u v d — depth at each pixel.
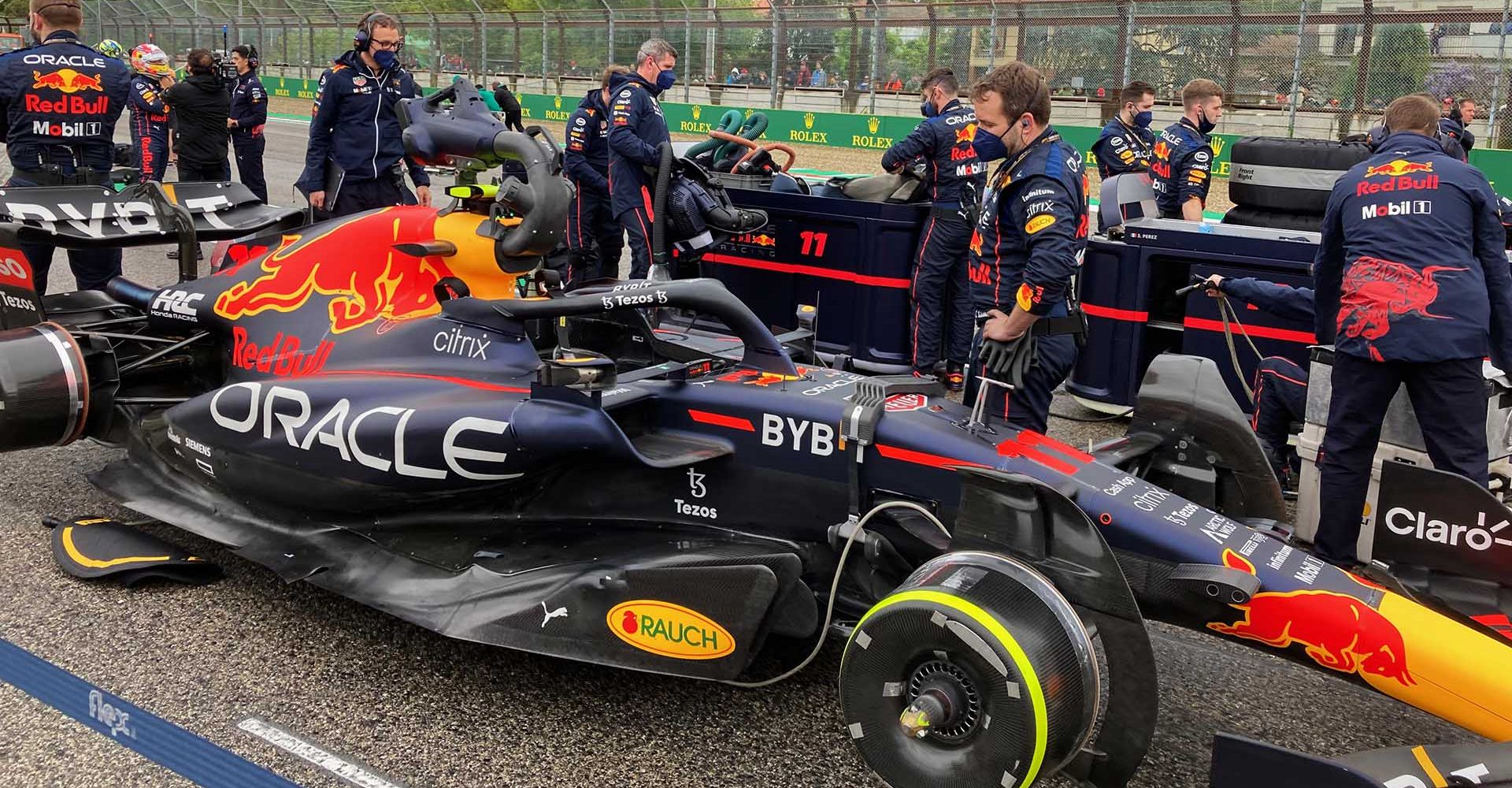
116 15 37.28
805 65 21.78
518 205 3.68
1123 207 6.73
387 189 7.95
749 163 8.05
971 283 4.23
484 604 3.45
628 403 3.48
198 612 3.93
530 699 3.44
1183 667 3.84
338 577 3.79
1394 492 3.00
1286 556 2.96
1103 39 17.47
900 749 2.63
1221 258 6.01
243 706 3.34
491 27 26.88
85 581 4.14
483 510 3.83
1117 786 2.75
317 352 4.19
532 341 4.42
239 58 11.41
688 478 3.56
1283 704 3.59
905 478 3.23
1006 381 3.65
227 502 4.35
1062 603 2.55
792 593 3.14
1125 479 3.25
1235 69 16.28
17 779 2.94
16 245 4.72
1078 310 3.98
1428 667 2.63
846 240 7.39
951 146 6.66
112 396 4.54
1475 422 4.01
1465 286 3.90
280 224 5.38
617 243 8.41
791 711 3.42
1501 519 2.85
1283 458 5.36
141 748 3.07
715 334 4.52
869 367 7.43
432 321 3.99
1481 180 4.00
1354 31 15.12
